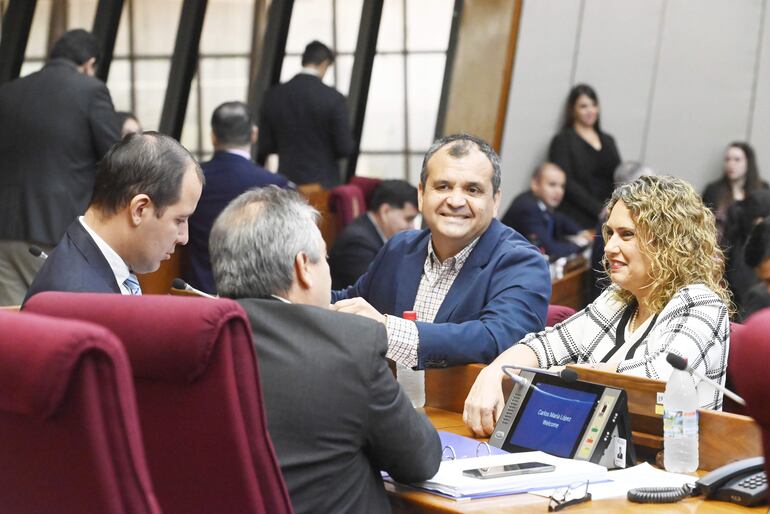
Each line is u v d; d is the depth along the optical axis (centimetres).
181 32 1129
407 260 433
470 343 385
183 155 353
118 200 347
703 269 359
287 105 973
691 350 340
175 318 231
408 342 379
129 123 735
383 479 291
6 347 196
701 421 306
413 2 1073
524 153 963
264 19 1129
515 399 335
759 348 173
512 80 959
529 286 408
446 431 354
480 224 415
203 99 1144
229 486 240
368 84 1106
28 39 1148
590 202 934
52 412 196
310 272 281
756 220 700
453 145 416
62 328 195
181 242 359
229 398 233
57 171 670
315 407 264
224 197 685
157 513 206
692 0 949
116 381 198
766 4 923
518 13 954
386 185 732
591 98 948
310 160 975
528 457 308
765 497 273
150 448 243
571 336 379
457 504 276
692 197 362
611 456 307
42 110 671
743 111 938
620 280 364
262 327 270
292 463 264
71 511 208
